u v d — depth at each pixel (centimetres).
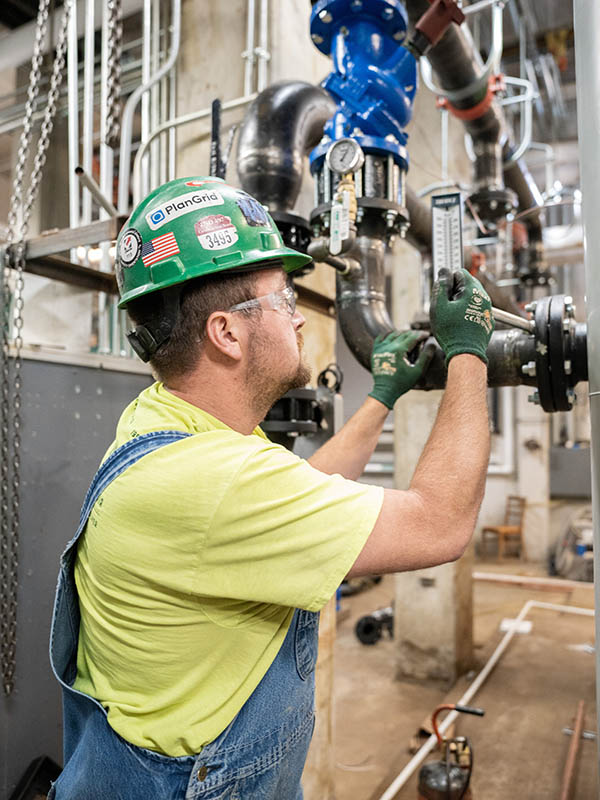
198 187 88
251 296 85
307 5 239
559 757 284
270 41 219
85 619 88
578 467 783
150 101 250
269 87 163
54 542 176
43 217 347
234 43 228
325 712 227
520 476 787
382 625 462
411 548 75
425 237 242
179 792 77
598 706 106
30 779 163
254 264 86
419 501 78
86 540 85
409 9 169
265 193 155
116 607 80
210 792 77
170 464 77
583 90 106
